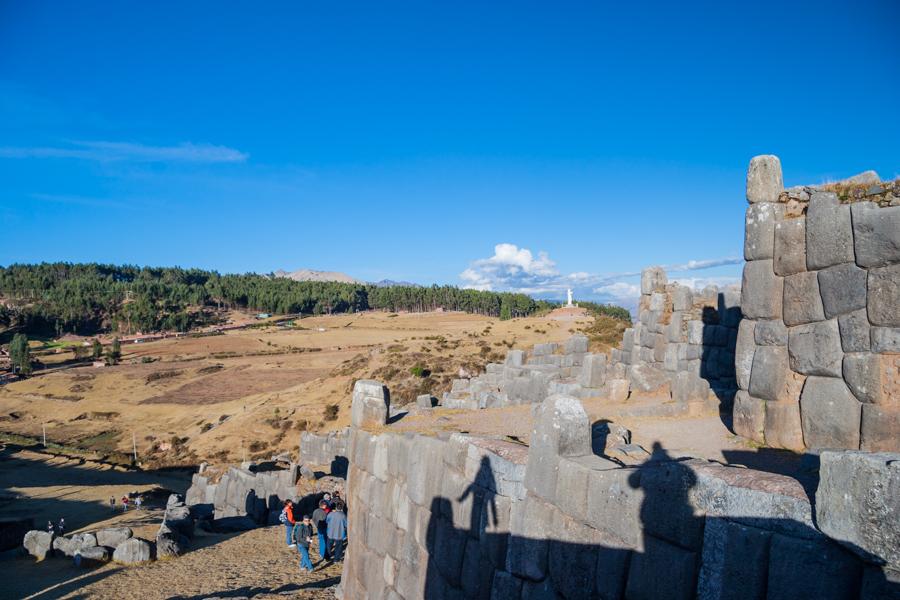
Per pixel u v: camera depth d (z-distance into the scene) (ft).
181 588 55.52
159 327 634.02
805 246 31.04
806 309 30.83
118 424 301.84
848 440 28.50
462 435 31.32
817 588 13.53
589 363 59.00
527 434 40.78
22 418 326.65
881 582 12.37
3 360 484.33
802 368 30.86
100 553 68.69
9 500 139.95
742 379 34.30
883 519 12.32
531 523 23.97
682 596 16.70
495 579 25.96
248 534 77.56
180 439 245.65
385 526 39.78
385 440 41.11
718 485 16.25
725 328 56.95
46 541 75.15
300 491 83.46
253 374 384.88
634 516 18.78
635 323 71.41
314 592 48.93
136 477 196.85
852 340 28.53
